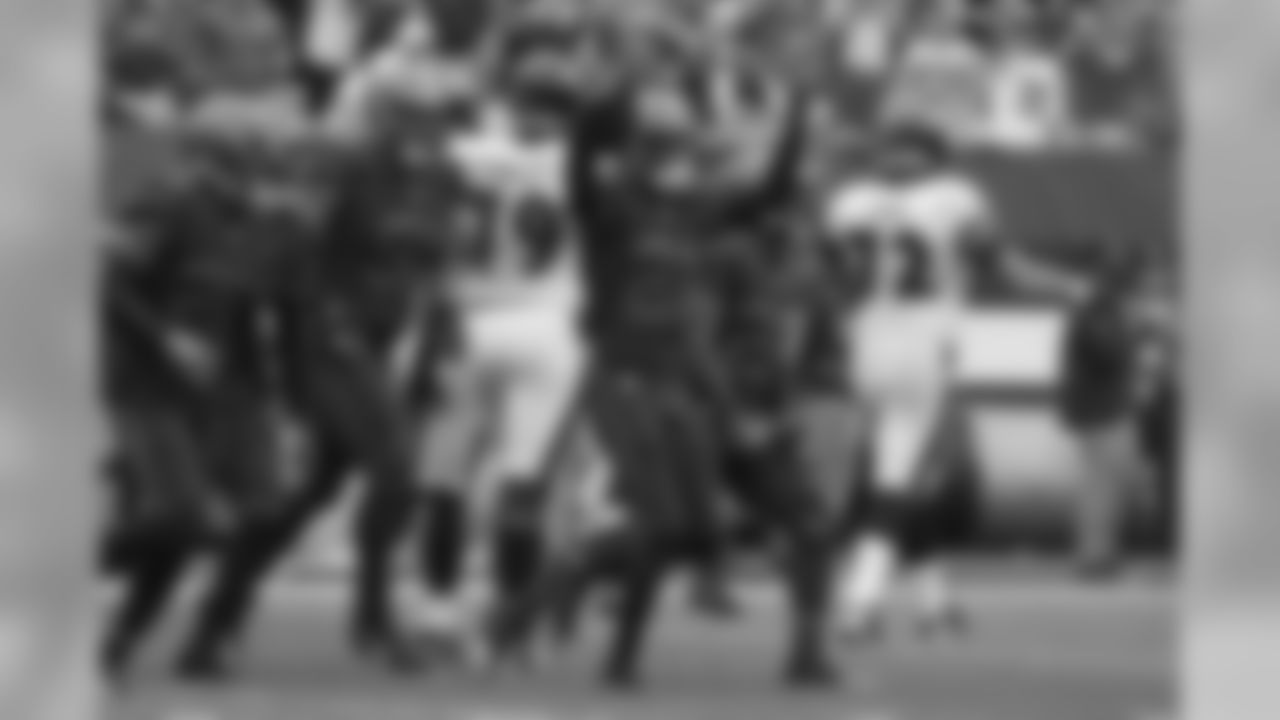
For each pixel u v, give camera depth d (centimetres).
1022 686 2438
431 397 2458
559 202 2428
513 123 2419
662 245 2436
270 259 2388
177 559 2419
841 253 2523
